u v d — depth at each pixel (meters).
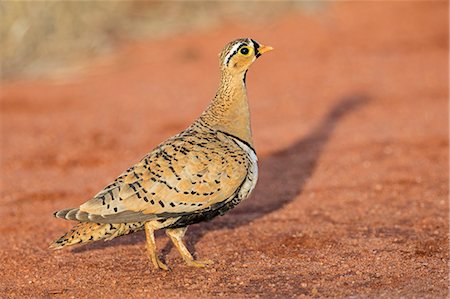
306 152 33.97
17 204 28.81
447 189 29.16
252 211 27.50
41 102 42.53
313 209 27.56
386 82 44.06
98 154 34.53
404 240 24.17
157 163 20.80
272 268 22.14
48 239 25.27
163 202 20.58
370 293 20.12
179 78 46.12
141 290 20.77
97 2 52.84
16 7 47.59
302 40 53.72
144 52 51.94
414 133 35.78
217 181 20.92
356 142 34.91
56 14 49.59
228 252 23.53
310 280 21.16
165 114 39.84
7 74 47.03
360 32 55.22
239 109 22.45
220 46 52.53
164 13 58.19
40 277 22.06
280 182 30.55
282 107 40.44
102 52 51.22
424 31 54.59
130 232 21.56
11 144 35.97
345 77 45.34
